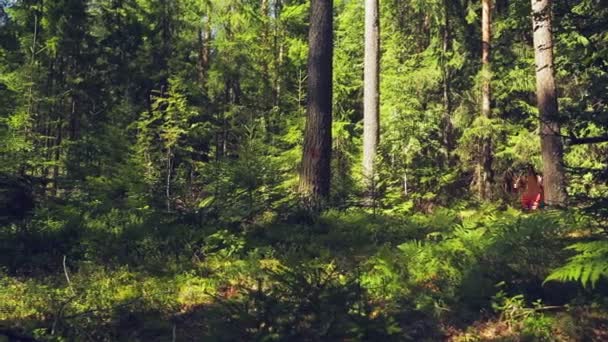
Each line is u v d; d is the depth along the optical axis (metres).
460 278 5.79
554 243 6.35
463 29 23.23
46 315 5.42
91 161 20.69
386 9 24.75
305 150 11.05
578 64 5.50
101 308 5.49
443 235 7.56
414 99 22.45
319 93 11.04
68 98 24.55
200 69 28.86
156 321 5.25
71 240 7.85
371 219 9.39
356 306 5.10
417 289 5.88
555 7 5.63
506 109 21.72
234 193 9.70
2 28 24.48
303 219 9.41
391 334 4.55
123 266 6.87
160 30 29.89
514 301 5.00
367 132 14.91
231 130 24.64
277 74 26.31
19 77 19.89
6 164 12.67
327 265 6.79
